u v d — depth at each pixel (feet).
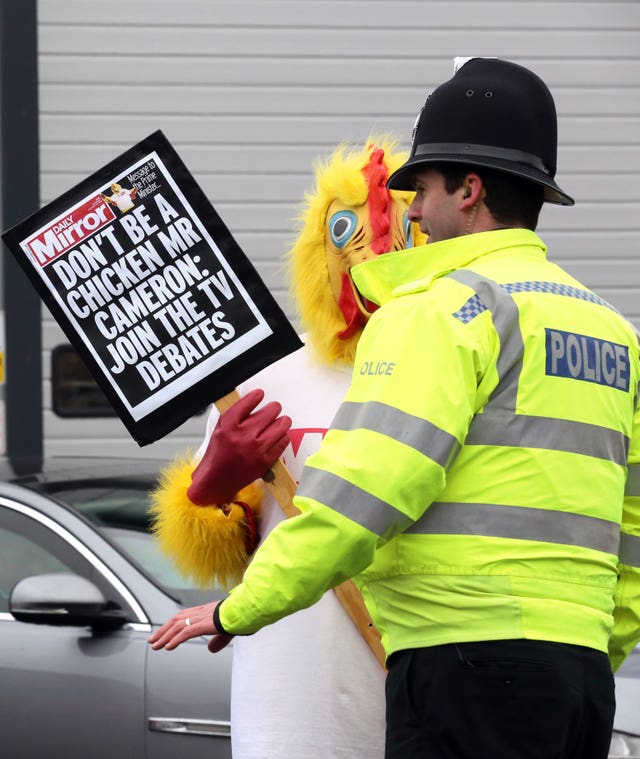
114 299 23.68
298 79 74.74
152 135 23.50
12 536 35.60
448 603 18.85
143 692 32.40
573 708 18.71
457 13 75.31
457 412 18.42
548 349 19.30
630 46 76.43
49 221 23.86
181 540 24.34
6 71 68.23
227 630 19.25
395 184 21.74
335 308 24.53
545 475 18.99
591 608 19.21
